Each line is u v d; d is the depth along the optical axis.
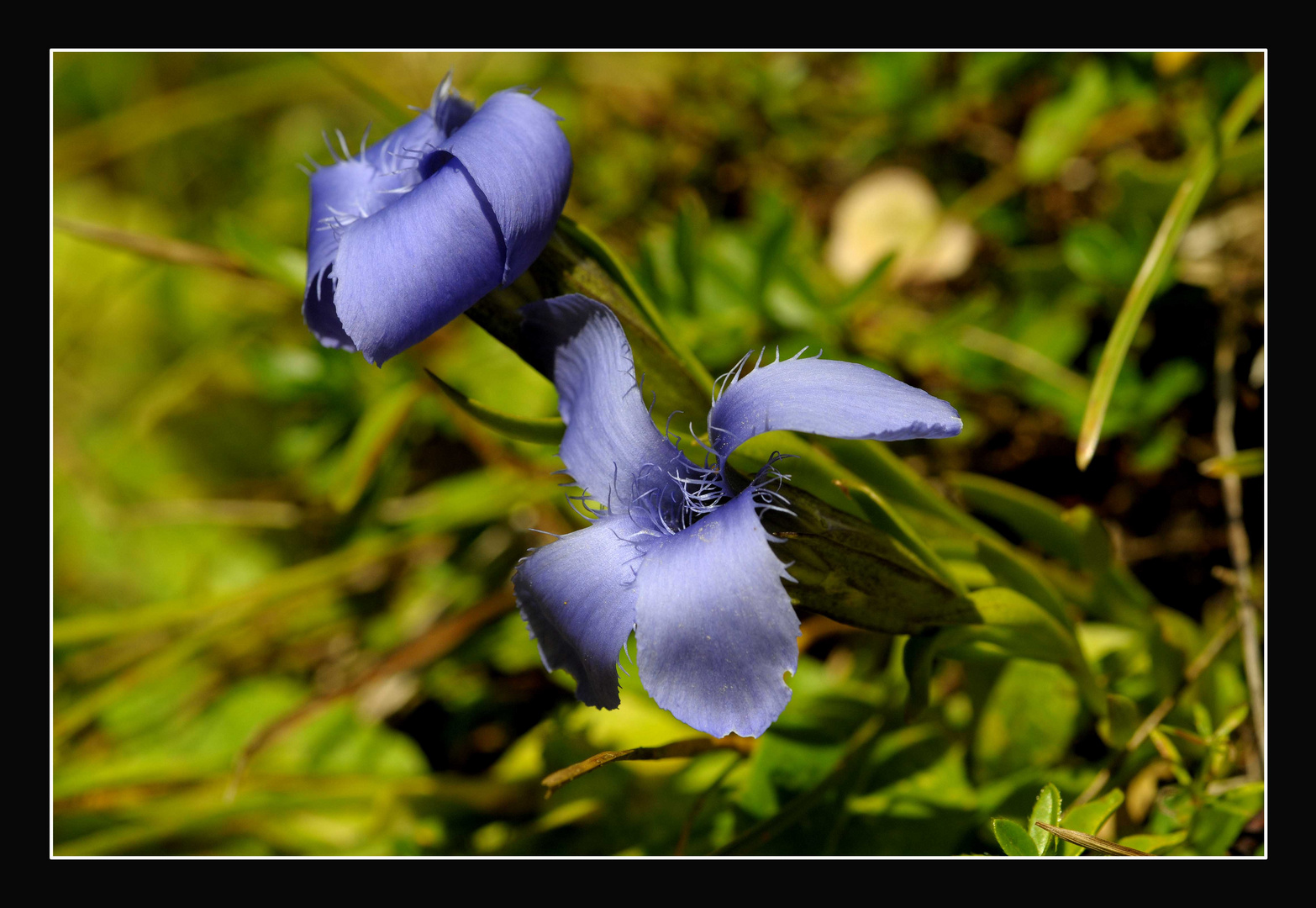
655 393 0.25
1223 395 0.30
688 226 0.32
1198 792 0.27
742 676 0.23
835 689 0.29
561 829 0.29
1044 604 0.26
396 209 0.24
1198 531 0.30
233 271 0.34
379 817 0.30
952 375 0.32
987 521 0.31
